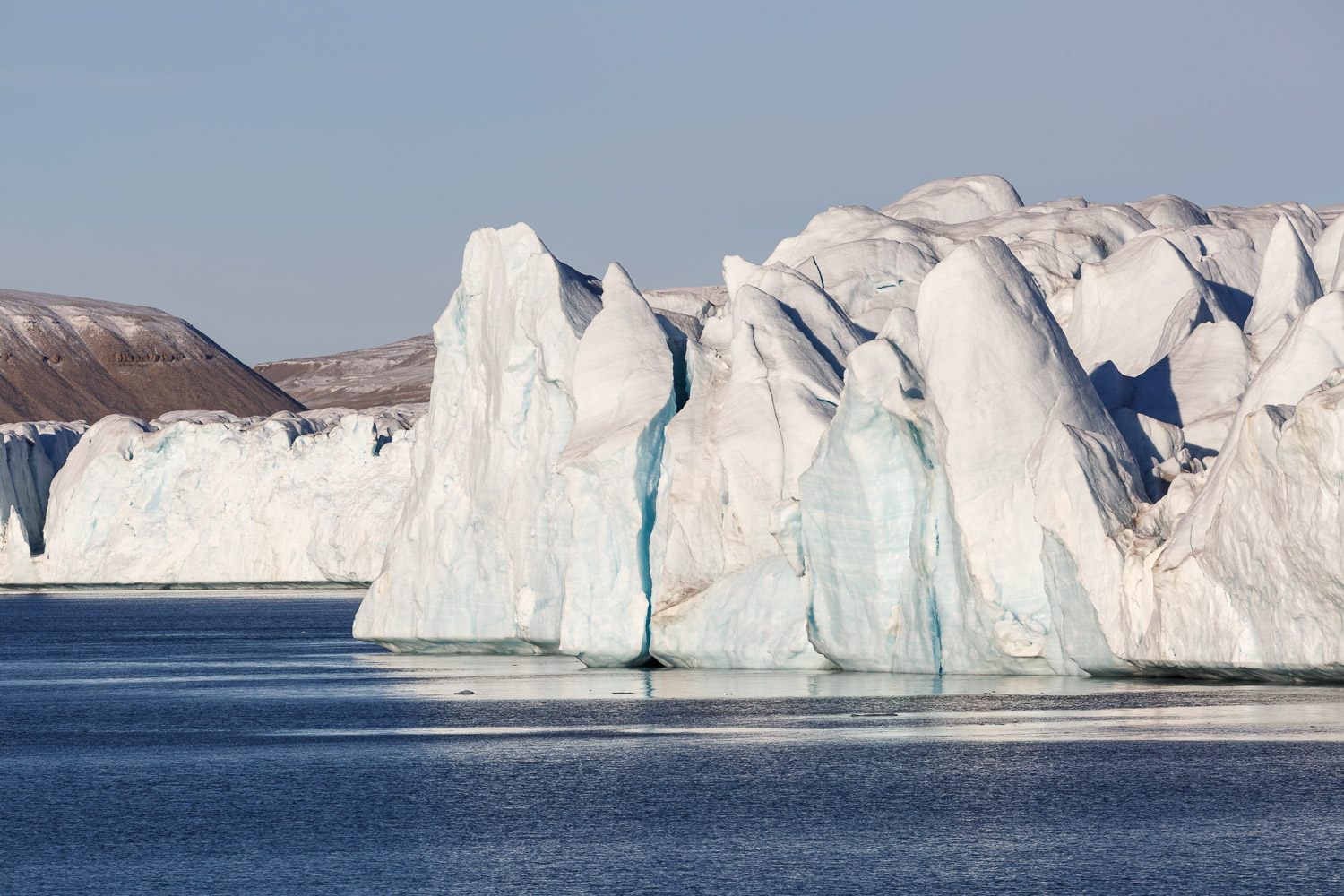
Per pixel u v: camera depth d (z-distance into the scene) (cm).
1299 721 4541
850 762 4281
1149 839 3247
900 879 3009
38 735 5609
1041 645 5778
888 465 6172
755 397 6975
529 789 4059
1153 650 5353
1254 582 5009
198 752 5022
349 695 6706
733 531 6888
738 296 7488
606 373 7244
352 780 4325
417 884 3070
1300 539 4797
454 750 4809
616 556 7069
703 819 3612
